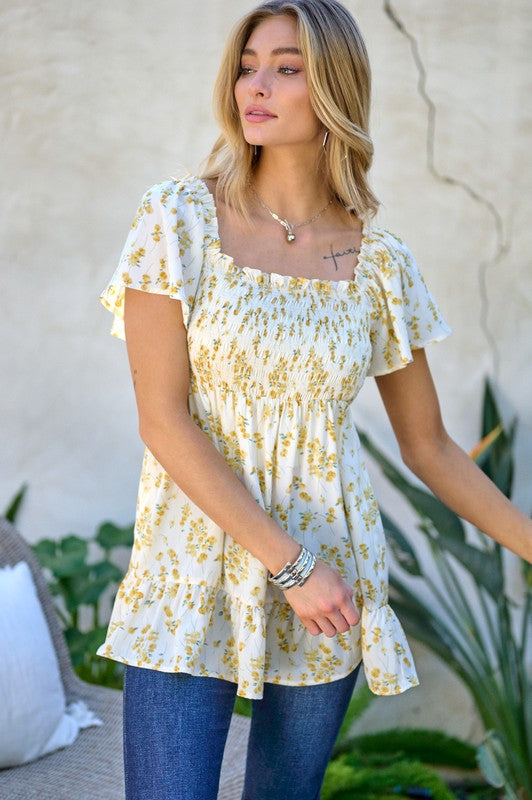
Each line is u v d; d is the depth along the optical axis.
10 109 3.64
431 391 2.13
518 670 3.40
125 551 3.74
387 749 3.71
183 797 1.74
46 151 3.66
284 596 1.92
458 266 3.81
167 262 1.80
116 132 3.68
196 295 1.83
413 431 2.14
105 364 3.74
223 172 1.97
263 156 1.96
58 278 3.70
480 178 3.79
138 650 1.80
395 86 3.74
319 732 1.98
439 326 2.13
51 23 3.63
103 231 3.71
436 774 3.46
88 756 2.62
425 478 2.16
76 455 3.74
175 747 1.77
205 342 1.81
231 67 1.91
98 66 3.65
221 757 1.84
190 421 1.78
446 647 3.45
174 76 3.68
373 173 3.76
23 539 3.01
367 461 3.79
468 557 3.16
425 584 3.80
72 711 2.83
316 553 1.93
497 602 3.21
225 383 1.84
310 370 1.86
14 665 2.59
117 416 3.75
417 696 3.78
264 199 1.96
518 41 3.76
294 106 1.87
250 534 1.74
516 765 3.37
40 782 2.46
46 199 3.68
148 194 1.87
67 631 3.44
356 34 1.90
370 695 3.63
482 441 3.43
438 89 3.76
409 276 2.08
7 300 3.68
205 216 1.87
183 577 1.84
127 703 1.82
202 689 1.82
